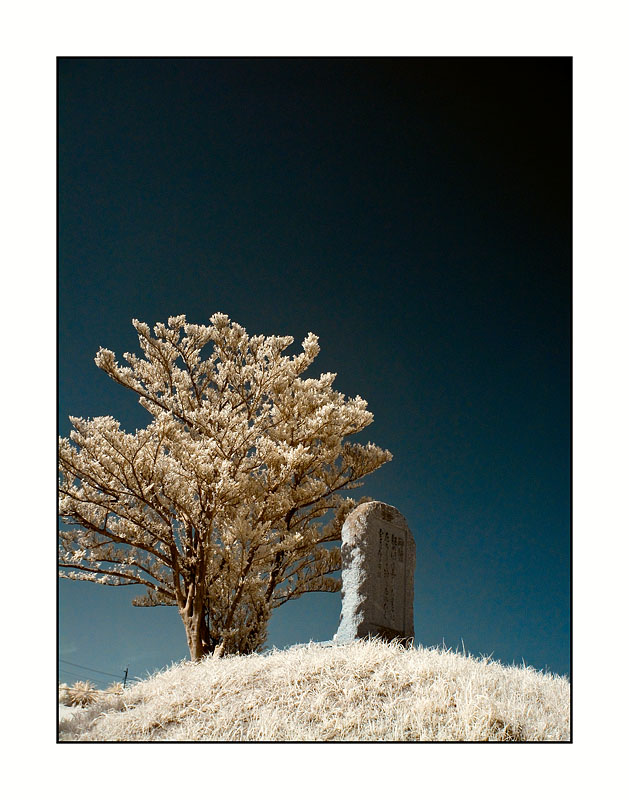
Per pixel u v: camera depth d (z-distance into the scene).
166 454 12.43
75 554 11.93
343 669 7.27
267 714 6.63
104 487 11.87
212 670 8.05
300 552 13.05
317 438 14.00
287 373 14.12
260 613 11.98
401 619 9.55
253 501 12.72
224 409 13.45
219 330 15.29
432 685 6.75
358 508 9.72
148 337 14.65
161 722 6.90
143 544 12.02
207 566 11.90
